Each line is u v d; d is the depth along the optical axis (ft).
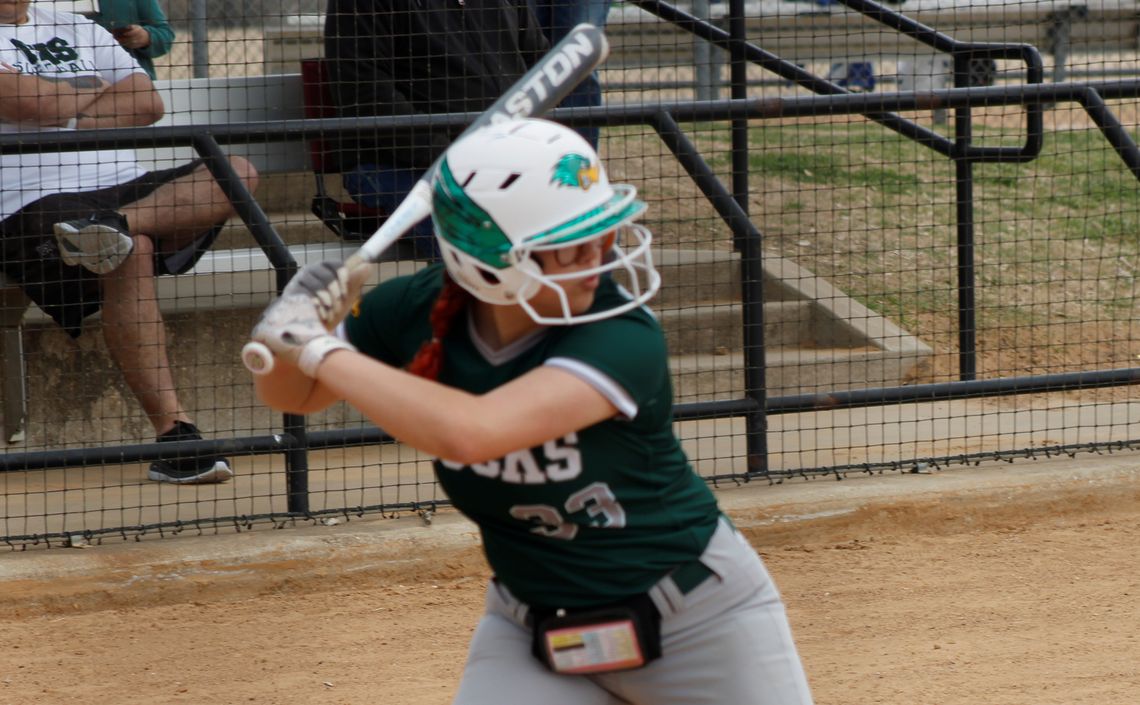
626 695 30.91
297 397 31.30
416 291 31.04
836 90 87.15
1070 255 106.83
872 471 70.79
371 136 64.85
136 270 66.74
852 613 57.41
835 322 88.48
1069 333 94.99
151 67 83.20
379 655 54.13
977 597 58.85
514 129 27.32
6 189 65.77
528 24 79.46
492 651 31.17
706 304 83.92
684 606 29.55
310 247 79.61
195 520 62.90
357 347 31.91
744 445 75.92
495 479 28.68
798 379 82.84
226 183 63.87
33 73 68.95
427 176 30.91
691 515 29.73
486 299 27.78
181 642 55.62
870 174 118.73
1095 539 65.77
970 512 67.56
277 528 63.52
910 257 103.24
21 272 67.00
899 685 50.16
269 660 53.72
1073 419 81.10
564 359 27.09
